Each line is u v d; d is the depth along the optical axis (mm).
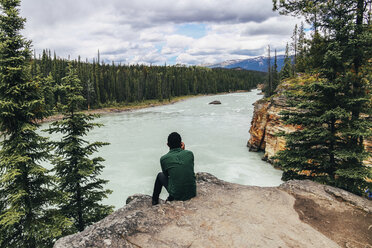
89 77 88625
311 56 8531
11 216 7320
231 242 3004
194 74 165000
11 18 7824
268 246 2980
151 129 45375
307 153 8586
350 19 7305
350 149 7547
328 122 8195
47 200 8555
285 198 4586
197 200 4211
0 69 7746
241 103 87312
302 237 3285
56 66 90812
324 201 4496
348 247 3133
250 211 3957
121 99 100875
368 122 7395
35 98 8586
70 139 9805
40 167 8320
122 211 3957
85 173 9078
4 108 7801
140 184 20531
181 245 2881
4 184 7895
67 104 9578
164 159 4145
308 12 7887
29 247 8094
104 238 2947
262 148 28359
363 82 7531
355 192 7301
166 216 3562
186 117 59594
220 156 27266
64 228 8906
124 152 30312
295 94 9000
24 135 8578
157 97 121312
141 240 2955
